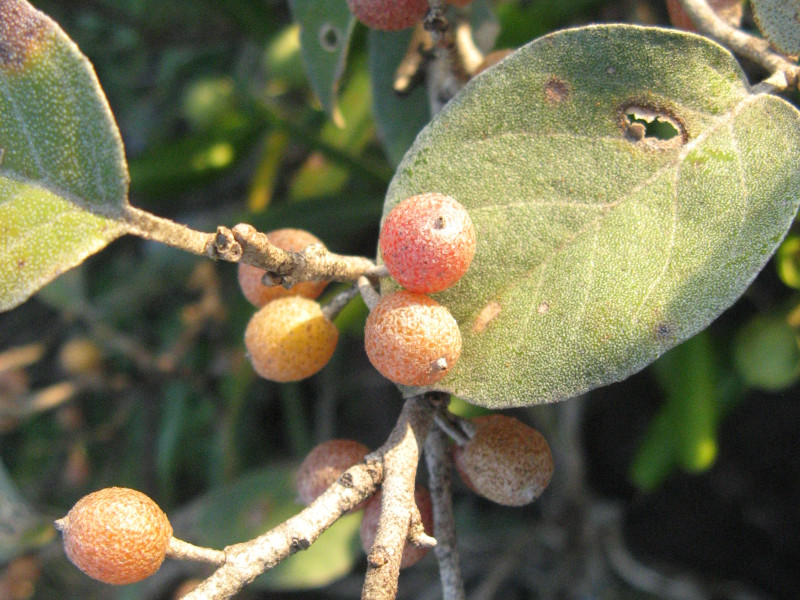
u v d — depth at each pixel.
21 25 0.07
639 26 0.08
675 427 0.15
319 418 0.22
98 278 0.23
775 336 0.14
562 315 0.07
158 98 0.24
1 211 0.07
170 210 0.23
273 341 0.09
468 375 0.07
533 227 0.08
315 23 0.12
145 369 0.21
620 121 0.08
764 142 0.07
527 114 0.08
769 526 0.19
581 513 0.18
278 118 0.17
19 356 0.21
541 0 0.16
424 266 0.07
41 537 0.19
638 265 0.07
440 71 0.11
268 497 0.17
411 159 0.08
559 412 0.18
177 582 0.20
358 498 0.07
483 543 0.20
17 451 0.23
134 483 0.22
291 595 0.21
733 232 0.07
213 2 0.19
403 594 0.20
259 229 0.18
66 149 0.07
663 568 0.19
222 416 0.21
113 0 0.21
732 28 0.09
